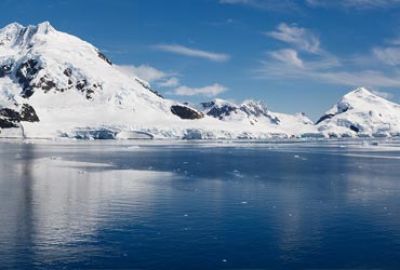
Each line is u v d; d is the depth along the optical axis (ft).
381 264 93.35
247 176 223.71
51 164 280.92
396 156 390.83
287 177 220.84
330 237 111.14
